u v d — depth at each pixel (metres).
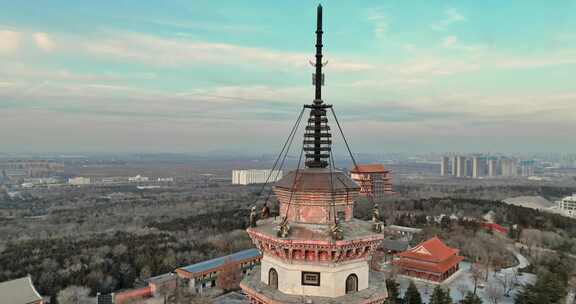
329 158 26.22
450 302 116.25
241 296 148.88
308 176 24.86
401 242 188.62
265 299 23.28
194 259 177.50
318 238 22.84
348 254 23.19
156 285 148.25
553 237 197.00
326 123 26.39
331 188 24.06
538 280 127.94
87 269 157.25
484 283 156.12
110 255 176.75
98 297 136.62
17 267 159.62
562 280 132.38
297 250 23.02
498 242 191.75
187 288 149.12
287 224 23.41
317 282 23.14
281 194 25.88
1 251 186.12
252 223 26.11
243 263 164.62
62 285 145.88
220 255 183.50
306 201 24.45
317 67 26.42
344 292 23.39
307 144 26.20
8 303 117.31
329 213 24.45
